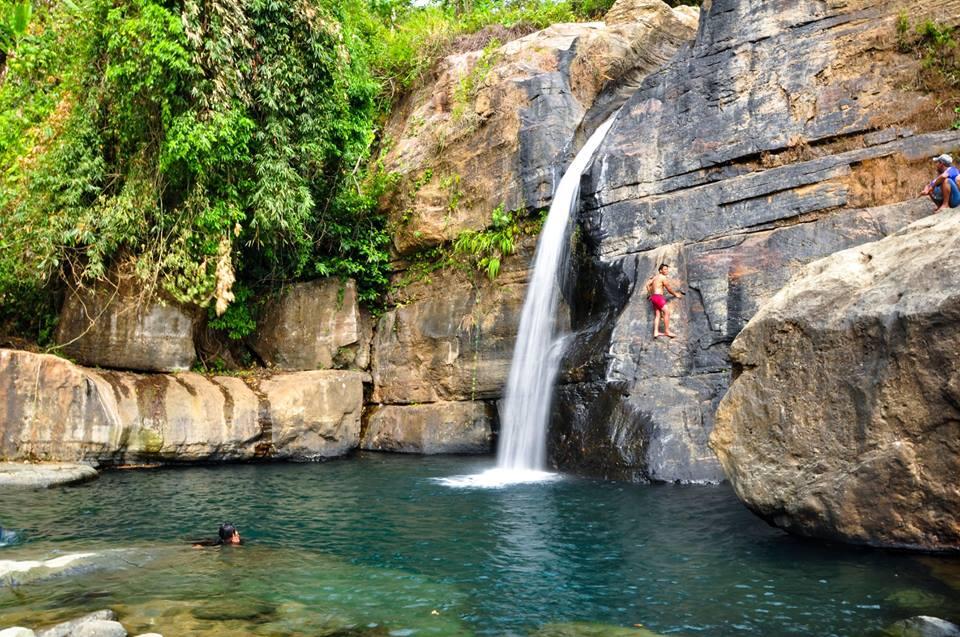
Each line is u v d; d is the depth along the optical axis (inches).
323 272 705.6
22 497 430.9
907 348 266.4
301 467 569.9
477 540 319.6
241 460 598.5
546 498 410.3
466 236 681.6
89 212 603.5
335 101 669.9
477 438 642.2
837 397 285.1
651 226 546.0
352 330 706.2
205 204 596.1
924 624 199.6
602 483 456.8
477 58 791.7
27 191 624.1
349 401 650.2
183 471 544.7
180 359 634.8
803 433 293.6
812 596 235.1
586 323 563.2
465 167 707.4
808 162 485.1
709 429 456.8
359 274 743.1
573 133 665.6
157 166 612.4
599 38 723.4
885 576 249.9
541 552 298.0
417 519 365.4
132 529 347.9
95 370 583.5
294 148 641.6
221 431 584.4
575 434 507.5
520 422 570.6
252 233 672.4
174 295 617.6
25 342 644.1
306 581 258.2
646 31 753.0
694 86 556.1
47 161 615.8
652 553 293.1
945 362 257.6
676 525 339.6
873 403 274.4
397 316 716.0
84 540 323.6
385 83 859.4
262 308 710.5
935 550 267.4
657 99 575.8
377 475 518.3
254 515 380.2
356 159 732.0
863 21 497.4
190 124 567.2
